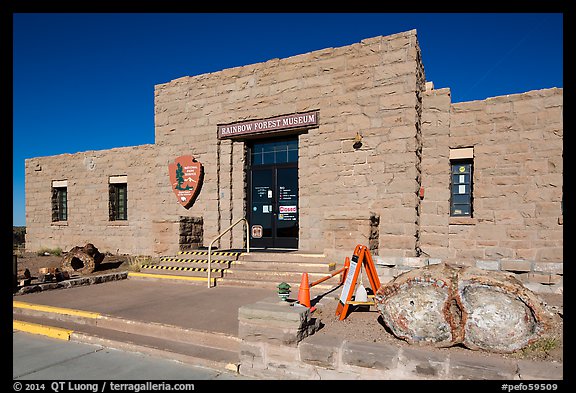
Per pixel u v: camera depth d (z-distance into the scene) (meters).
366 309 5.72
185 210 11.58
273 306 4.27
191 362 4.37
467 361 3.47
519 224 8.09
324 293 6.78
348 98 9.21
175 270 9.04
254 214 11.09
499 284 3.94
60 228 15.00
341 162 9.23
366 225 7.85
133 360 4.52
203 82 11.38
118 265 11.23
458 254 8.52
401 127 8.52
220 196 11.12
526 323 3.77
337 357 3.80
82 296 7.22
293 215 10.52
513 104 8.29
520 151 8.17
